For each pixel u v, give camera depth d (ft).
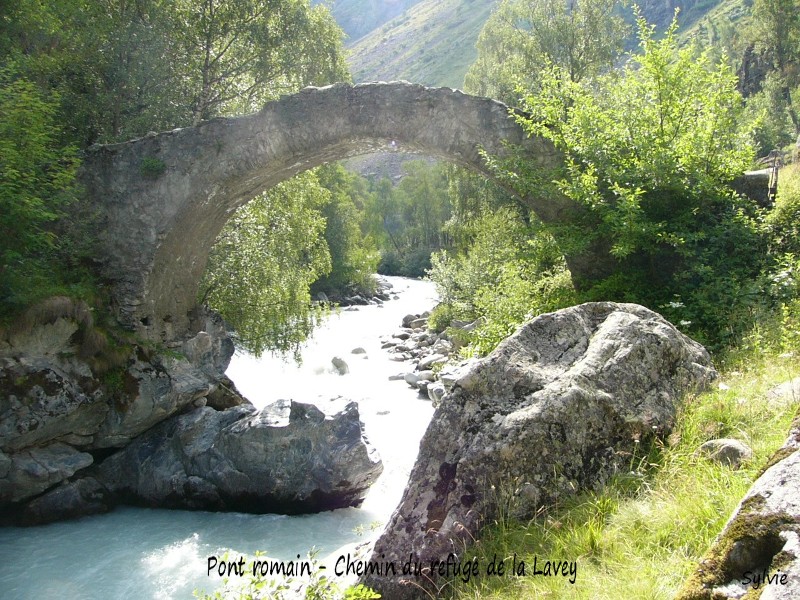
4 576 25.46
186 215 37.73
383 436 39.88
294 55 61.11
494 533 14.34
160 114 49.93
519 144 34.30
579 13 88.12
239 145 36.78
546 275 40.55
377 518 30.50
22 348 31.91
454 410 15.61
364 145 37.86
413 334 74.49
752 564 8.91
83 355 34.12
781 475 9.49
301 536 28.81
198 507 32.81
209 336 42.80
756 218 31.01
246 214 51.90
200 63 57.00
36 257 35.58
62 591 24.21
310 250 61.36
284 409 33.65
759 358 21.85
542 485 14.84
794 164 46.47
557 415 15.20
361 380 55.06
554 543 13.38
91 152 37.96
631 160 31.45
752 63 130.31
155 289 38.63
